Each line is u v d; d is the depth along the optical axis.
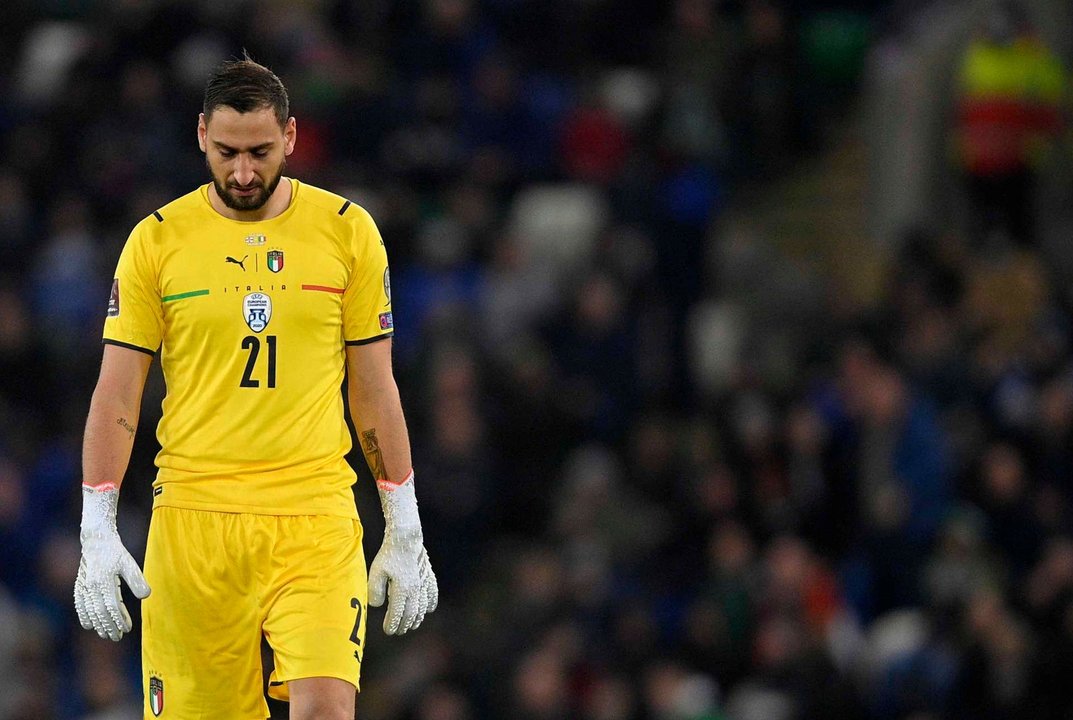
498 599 53.53
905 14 73.56
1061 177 67.06
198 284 20.62
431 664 47.16
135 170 62.09
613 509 52.31
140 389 21.00
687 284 61.69
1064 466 51.38
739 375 55.38
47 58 70.75
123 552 20.66
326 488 20.97
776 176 72.06
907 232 60.88
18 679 47.19
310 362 20.88
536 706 45.44
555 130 67.81
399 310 59.31
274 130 20.16
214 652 21.02
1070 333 57.56
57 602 50.62
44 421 56.84
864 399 52.06
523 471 55.94
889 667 46.72
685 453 55.56
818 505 52.06
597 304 58.00
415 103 65.38
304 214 20.98
